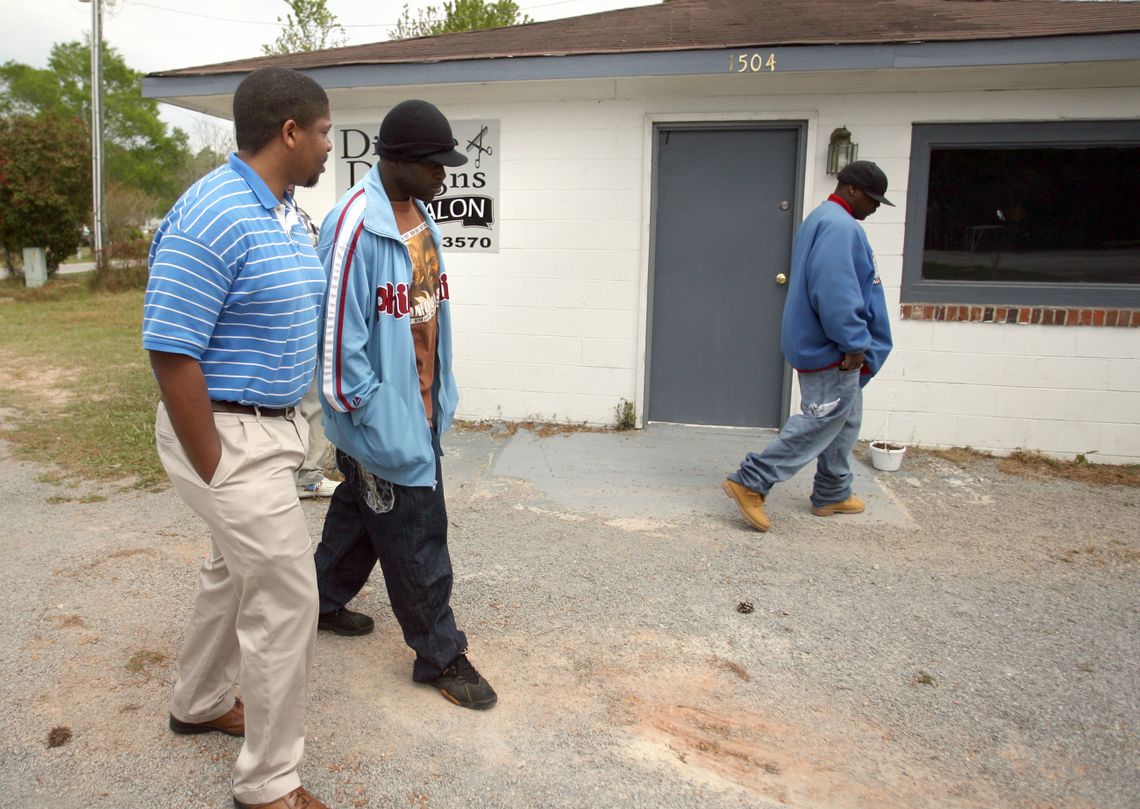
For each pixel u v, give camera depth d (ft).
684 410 20.66
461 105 20.11
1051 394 18.76
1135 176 18.08
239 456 6.96
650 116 19.30
